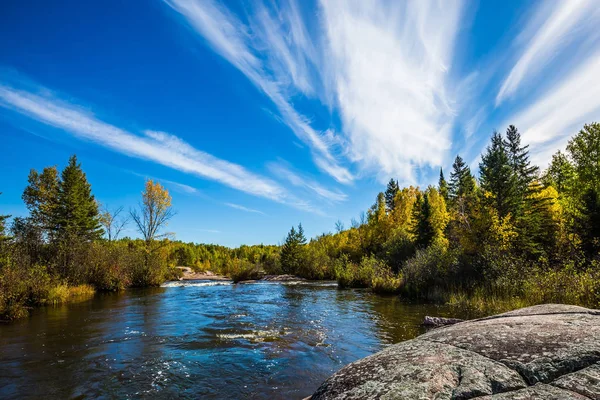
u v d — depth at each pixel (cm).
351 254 3934
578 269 1127
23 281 1231
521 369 178
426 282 1566
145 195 2669
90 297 1603
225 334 791
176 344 703
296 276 3375
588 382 153
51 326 890
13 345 696
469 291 1343
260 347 677
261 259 5066
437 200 3831
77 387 475
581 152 2614
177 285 2423
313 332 806
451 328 282
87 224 3553
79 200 3541
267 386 477
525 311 330
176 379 505
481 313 1019
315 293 1791
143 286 2288
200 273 4244
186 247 5769
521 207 2670
